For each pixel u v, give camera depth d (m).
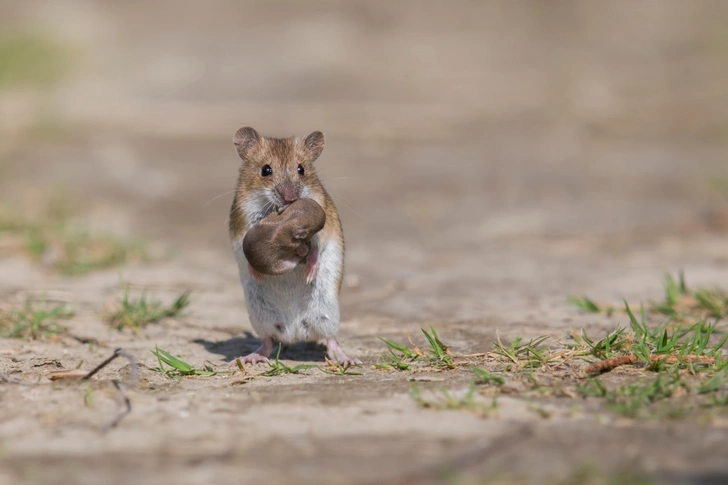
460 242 16.97
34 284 13.34
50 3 50.41
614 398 6.93
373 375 8.15
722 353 8.53
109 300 12.22
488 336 10.02
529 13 48.97
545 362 8.17
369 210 19.89
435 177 22.72
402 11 49.12
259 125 29.14
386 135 27.72
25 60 38.34
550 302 12.05
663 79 34.72
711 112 29.80
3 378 7.72
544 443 5.96
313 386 7.70
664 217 18.47
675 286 11.68
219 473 5.54
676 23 45.00
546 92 33.41
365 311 11.92
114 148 26.06
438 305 12.09
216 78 36.88
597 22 46.47
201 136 27.97
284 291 8.94
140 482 5.40
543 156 25.02
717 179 21.47
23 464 5.74
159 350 8.45
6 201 18.94
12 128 28.22
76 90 35.03
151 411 6.87
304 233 8.43
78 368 8.59
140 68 38.72
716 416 6.45
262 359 8.85
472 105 31.97
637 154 25.19
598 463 5.58
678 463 5.55
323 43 42.78
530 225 18.22
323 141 10.23
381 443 6.05
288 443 6.07
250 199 9.38
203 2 51.72
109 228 18.02
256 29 46.16
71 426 6.51
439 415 6.66
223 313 11.75
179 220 19.30
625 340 8.46
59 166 23.75
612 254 15.57
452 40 44.09
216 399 7.22
